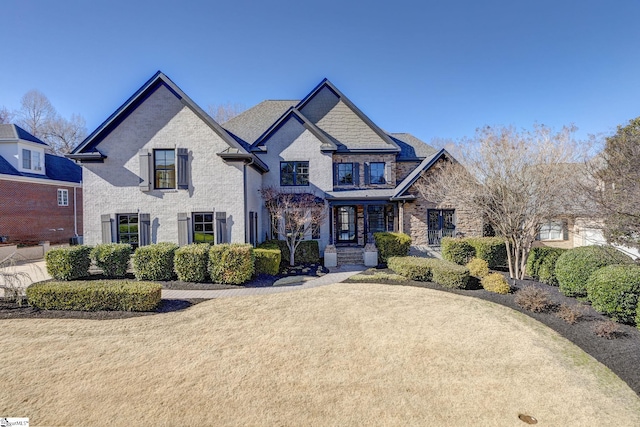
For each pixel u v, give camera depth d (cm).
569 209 1084
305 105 2103
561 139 1138
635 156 835
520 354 656
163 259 1212
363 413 462
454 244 1480
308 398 497
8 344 668
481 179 1248
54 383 527
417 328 786
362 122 2073
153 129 1439
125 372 564
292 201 1669
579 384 551
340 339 717
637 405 497
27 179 2222
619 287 775
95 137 1417
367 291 1127
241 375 561
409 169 2130
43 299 875
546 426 443
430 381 551
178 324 798
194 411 462
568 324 795
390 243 1602
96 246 1268
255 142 1878
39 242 2147
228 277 1190
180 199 1438
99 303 874
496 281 1077
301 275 1396
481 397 507
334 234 1961
